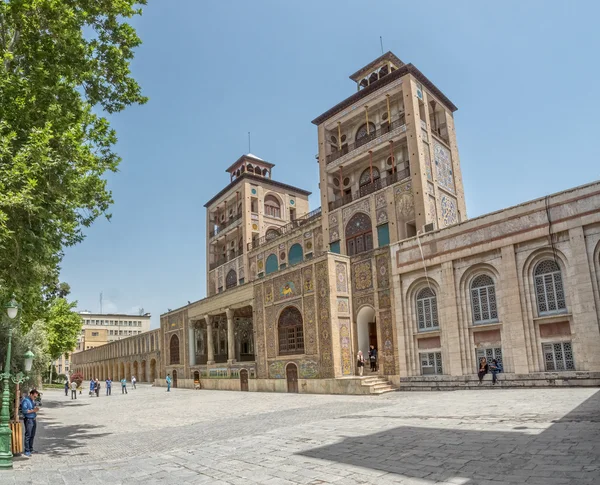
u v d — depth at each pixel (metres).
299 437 11.62
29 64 13.53
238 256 43.91
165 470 9.05
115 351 75.75
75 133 13.05
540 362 19.75
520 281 20.58
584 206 18.88
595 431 9.12
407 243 25.41
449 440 9.61
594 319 18.20
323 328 27.53
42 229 12.82
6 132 11.80
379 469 7.79
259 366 32.62
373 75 34.06
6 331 16.81
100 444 13.55
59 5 13.12
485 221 22.03
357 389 24.53
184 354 44.00
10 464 9.83
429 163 29.72
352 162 33.41
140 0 16.16
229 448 10.89
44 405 31.55
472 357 22.12
